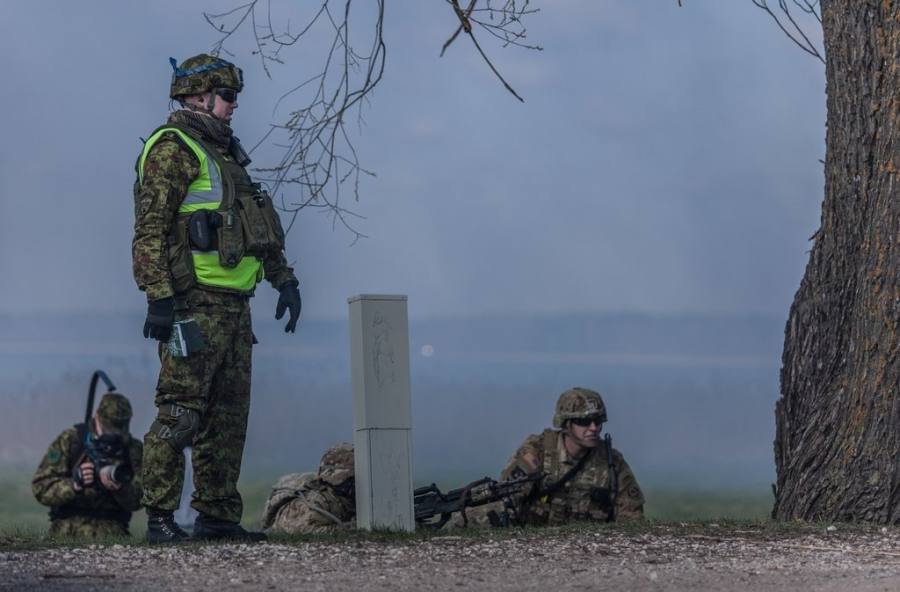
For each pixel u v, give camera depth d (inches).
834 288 922.1
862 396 882.1
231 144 806.5
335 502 952.9
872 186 885.8
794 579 617.3
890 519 864.3
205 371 769.6
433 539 777.6
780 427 959.0
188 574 619.5
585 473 1050.1
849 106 896.3
